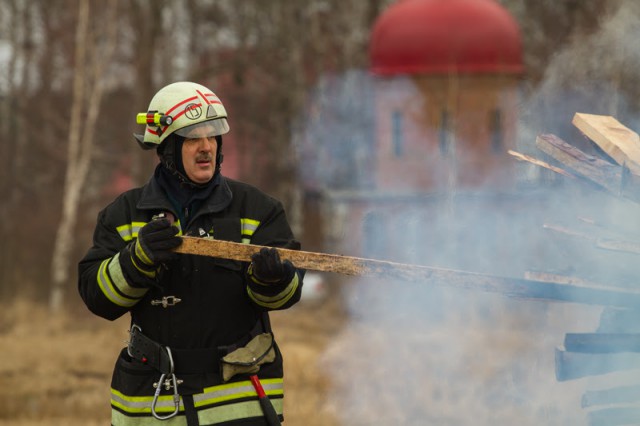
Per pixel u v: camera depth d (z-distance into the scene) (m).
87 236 42.94
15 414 16.80
